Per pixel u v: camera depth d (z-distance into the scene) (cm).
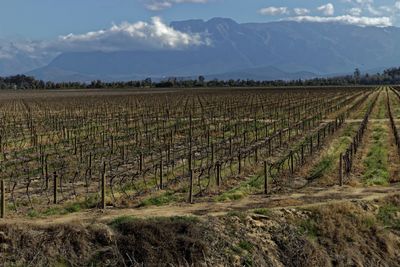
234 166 3731
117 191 2969
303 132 5812
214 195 2897
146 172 3512
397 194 2820
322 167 3703
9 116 7988
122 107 10044
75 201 2709
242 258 2139
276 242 2281
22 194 2920
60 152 4488
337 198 2764
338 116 7650
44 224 2077
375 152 4325
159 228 2128
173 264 2039
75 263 1967
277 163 3656
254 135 5616
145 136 5559
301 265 2234
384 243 2458
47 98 14638
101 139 5178
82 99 13688
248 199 2784
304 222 2430
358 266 2311
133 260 2019
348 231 2452
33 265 1916
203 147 4628
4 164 3953
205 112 8781
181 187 3072
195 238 2125
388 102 11088
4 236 1981
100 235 2062
